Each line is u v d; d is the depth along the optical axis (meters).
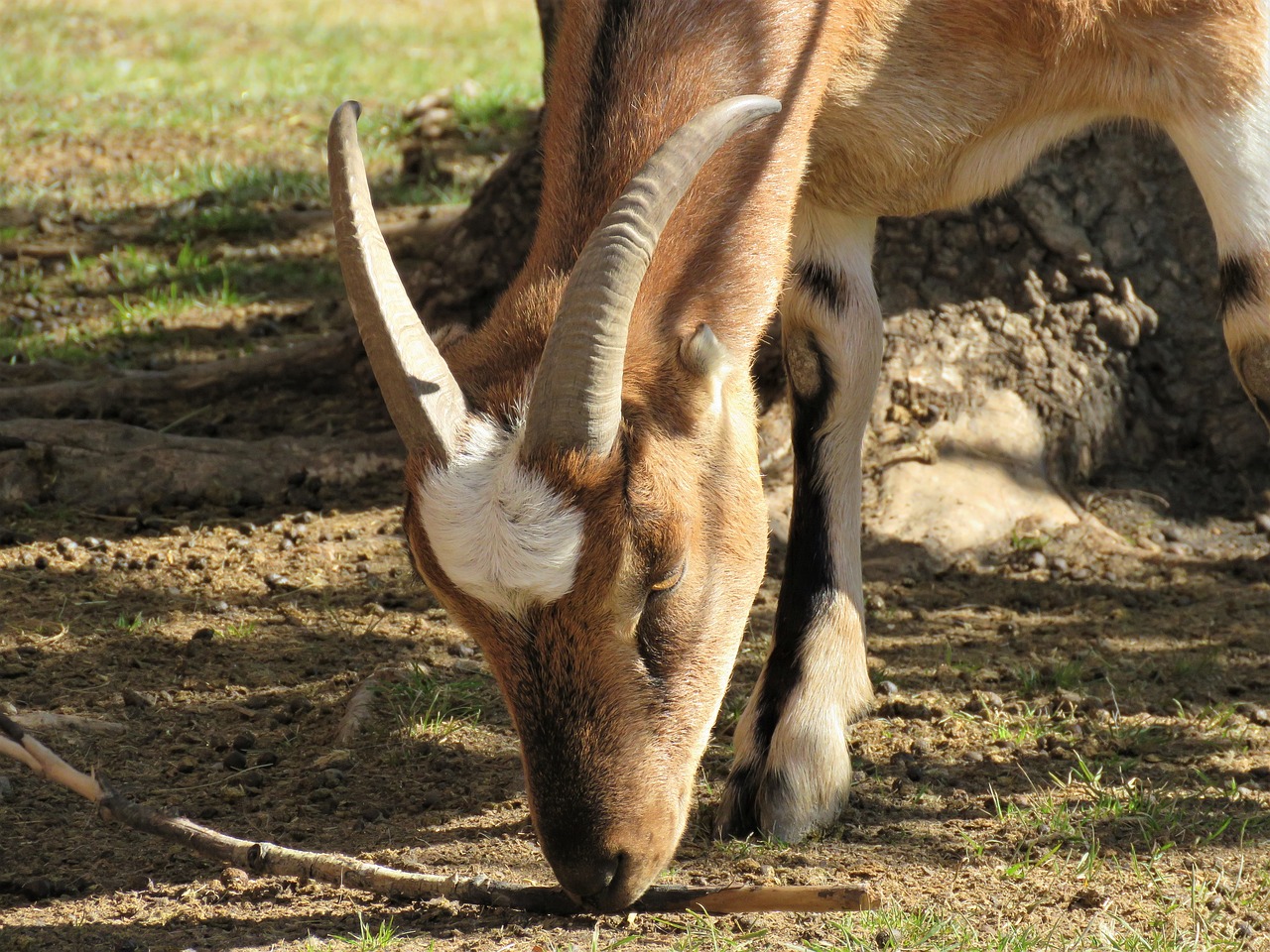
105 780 12.85
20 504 19.17
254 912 10.77
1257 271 12.29
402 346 8.84
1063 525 18.12
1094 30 11.97
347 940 10.24
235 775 13.00
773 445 19.00
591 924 10.55
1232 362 12.77
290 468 20.00
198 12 51.94
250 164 34.09
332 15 53.31
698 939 10.31
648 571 9.11
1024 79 12.24
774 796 12.05
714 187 10.70
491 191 22.19
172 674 15.03
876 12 11.76
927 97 12.16
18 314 25.56
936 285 19.73
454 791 12.76
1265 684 14.54
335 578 17.53
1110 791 12.39
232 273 27.83
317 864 10.84
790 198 11.15
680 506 9.33
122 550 18.11
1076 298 19.59
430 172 32.06
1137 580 17.19
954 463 18.55
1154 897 10.77
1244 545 18.05
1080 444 18.98
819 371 13.17
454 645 15.73
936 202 12.94
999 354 19.31
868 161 12.44
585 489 8.76
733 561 10.05
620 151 10.55
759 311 10.91
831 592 12.91
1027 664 15.05
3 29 46.69
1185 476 19.25
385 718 14.02
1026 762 13.12
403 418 8.88
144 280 27.41
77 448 19.75
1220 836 11.65
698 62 10.76
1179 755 13.17
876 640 15.76
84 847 11.88
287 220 30.44
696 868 11.52
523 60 45.28
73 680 14.82
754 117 8.91
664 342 10.12
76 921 10.62
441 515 8.78
